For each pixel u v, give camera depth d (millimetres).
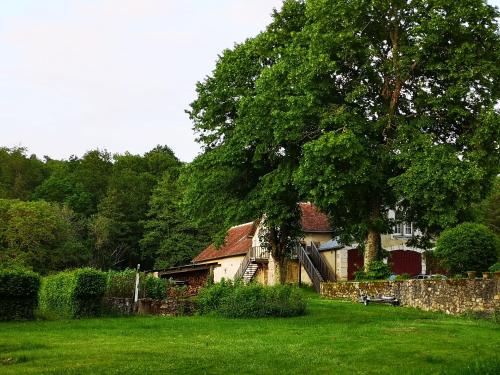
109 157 101312
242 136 30766
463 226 25547
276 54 32031
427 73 29984
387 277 30734
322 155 26891
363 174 27250
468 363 11805
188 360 11914
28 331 17047
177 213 71188
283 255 35969
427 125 29109
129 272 24531
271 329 18375
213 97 33812
